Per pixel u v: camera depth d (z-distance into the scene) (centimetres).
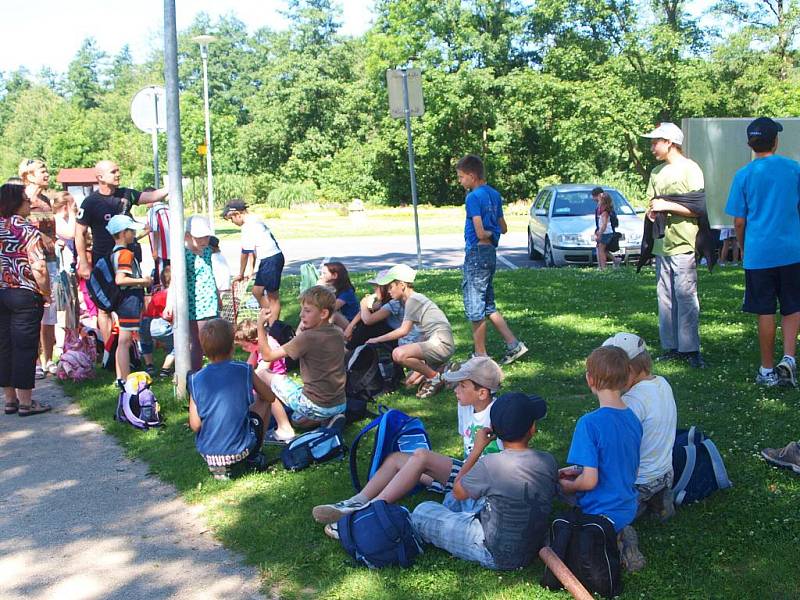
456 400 708
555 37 4697
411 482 481
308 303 614
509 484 412
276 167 6203
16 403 743
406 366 713
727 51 4138
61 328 1085
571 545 396
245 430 563
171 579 436
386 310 755
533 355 839
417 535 448
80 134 6719
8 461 620
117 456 627
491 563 421
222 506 522
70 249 934
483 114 4769
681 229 743
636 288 1218
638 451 431
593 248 1733
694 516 466
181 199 714
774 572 404
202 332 575
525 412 420
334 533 466
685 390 688
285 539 470
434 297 1200
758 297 681
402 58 4806
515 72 4653
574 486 422
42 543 483
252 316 1010
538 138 5031
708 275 1335
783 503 476
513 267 1870
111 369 862
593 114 4134
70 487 568
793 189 657
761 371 696
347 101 5894
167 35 678
